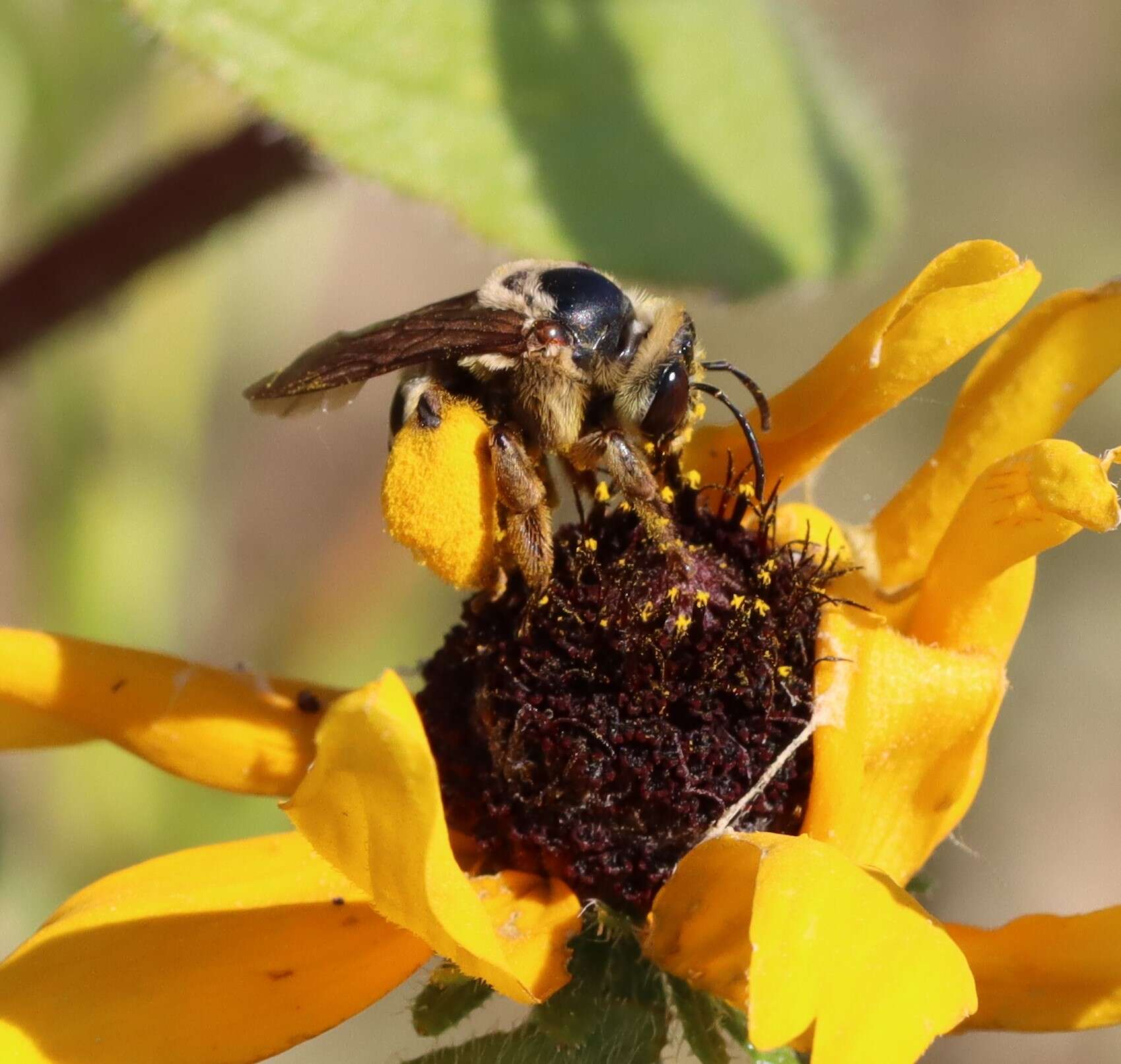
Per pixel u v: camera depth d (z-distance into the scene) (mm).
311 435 252
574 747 131
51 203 173
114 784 173
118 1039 128
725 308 153
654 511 132
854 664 130
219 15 141
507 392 139
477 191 146
